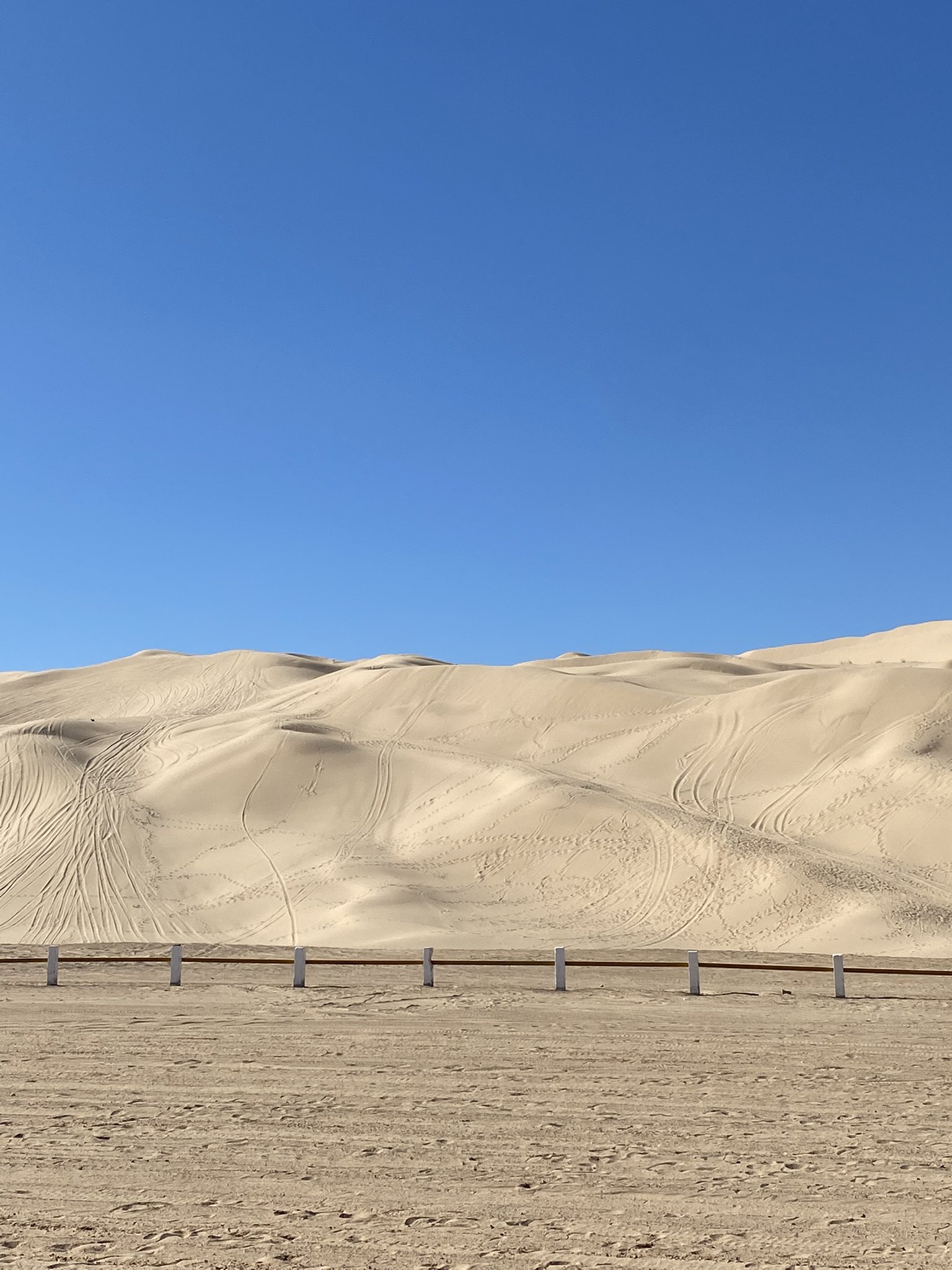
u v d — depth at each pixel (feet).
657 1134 33.04
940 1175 29.07
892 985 62.34
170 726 217.97
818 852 133.49
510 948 103.81
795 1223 25.52
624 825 143.43
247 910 126.52
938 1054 44.62
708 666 301.63
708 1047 45.75
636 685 213.87
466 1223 25.53
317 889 131.75
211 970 67.00
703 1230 25.08
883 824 138.51
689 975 63.21
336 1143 32.01
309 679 312.50
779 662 335.88
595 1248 23.93
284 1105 36.42
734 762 168.04
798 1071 41.50
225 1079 40.01
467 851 143.54
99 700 310.45
